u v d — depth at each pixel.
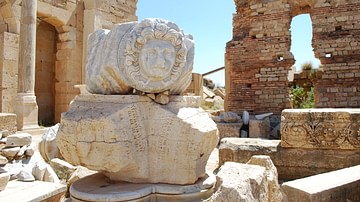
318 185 3.05
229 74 13.70
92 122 2.87
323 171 5.45
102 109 3.00
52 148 6.00
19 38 11.61
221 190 2.66
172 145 3.07
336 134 5.34
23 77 11.22
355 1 10.67
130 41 3.03
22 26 11.29
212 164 7.22
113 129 2.84
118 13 15.75
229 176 2.92
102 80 3.20
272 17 11.92
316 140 5.50
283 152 5.73
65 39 14.12
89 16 14.30
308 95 17.91
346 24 10.79
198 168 3.14
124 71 3.07
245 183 2.77
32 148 5.70
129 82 3.08
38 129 11.24
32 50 11.33
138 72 3.06
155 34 3.07
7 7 12.05
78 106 3.25
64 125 3.07
